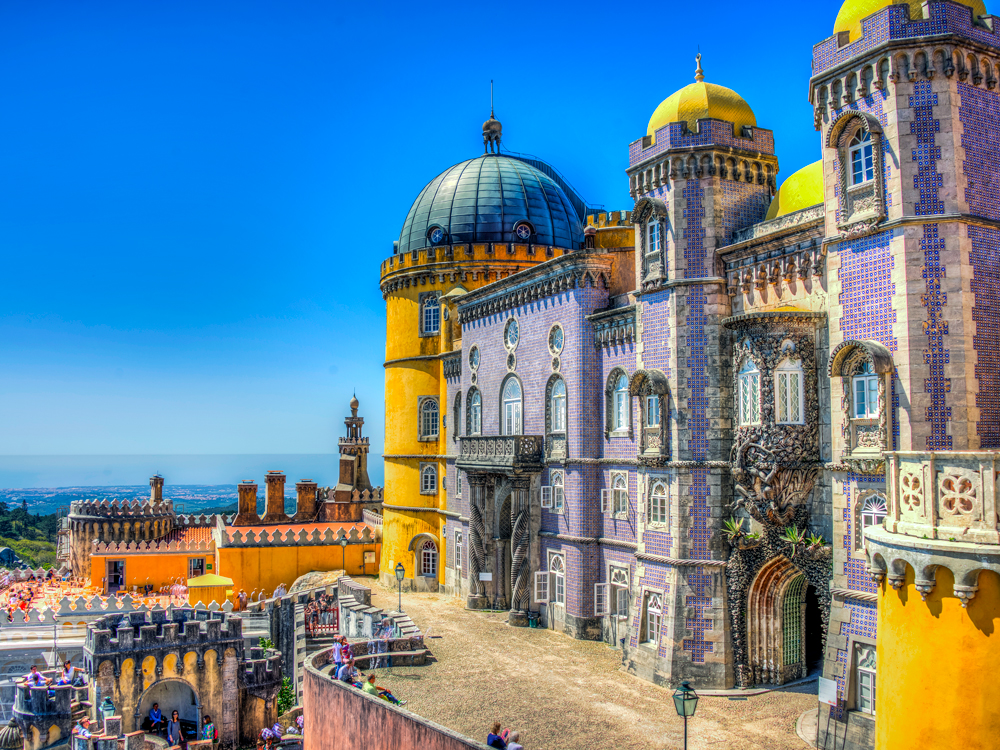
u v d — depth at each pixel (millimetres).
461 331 52375
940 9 22969
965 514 15680
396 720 24000
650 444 32750
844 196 24844
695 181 31656
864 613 23688
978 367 22375
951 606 15625
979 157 23234
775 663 30016
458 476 51125
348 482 79938
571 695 29047
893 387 23016
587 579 37719
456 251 54250
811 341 27344
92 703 39219
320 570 63031
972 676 15281
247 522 71250
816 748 23984
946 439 22141
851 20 25359
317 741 28859
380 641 33906
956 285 22359
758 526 29078
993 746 15016
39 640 51781
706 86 33188
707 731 25344
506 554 45656
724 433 30516
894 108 23359
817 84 25609
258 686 41875
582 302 38688
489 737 21516
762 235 29141
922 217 22719
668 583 31016
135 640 39562
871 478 23719
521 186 57562
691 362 31156
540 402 41750
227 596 59531
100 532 67812
